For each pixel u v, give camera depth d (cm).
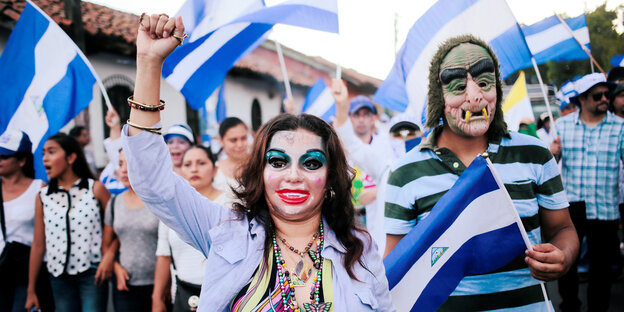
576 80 439
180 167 428
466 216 217
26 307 405
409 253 218
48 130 412
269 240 169
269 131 176
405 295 218
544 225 237
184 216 166
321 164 171
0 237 406
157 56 153
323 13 338
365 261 171
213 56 358
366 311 160
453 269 218
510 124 381
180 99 1220
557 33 425
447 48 237
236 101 1436
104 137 1025
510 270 219
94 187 413
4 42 838
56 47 407
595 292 430
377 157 374
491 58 232
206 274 162
